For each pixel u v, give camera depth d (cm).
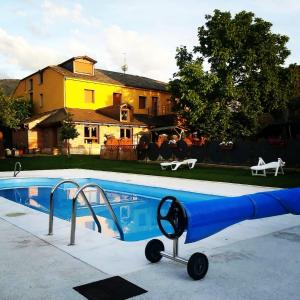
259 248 507
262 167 1584
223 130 2680
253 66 2756
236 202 452
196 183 1355
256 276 399
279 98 2753
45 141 3719
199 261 387
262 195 492
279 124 2717
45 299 341
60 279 392
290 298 342
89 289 364
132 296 347
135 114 4125
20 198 1319
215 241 546
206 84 2538
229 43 2667
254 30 2711
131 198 1267
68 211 1059
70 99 3709
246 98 2702
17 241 548
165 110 4488
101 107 3950
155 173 1808
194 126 2820
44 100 4047
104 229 802
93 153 3506
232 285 373
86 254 481
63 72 3741
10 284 378
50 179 1653
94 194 1359
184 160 2178
